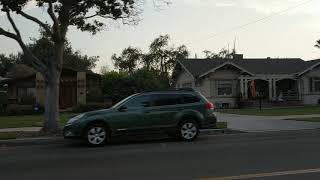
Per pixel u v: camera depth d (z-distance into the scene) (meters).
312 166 11.02
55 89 20.28
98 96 44.84
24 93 46.03
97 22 21.86
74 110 40.06
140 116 17.12
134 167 11.38
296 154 13.08
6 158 13.55
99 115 16.75
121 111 17.03
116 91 44.75
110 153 14.33
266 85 51.66
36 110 40.19
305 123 24.77
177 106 17.62
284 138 17.72
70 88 45.22
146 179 9.80
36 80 43.22
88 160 12.81
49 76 20.25
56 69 20.34
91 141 16.59
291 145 15.23
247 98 48.28
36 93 43.19
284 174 10.06
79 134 16.58
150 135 18.72
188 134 17.64
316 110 37.22
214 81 48.28
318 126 23.22
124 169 11.11
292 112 34.97
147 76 46.59
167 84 59.22
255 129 22.27
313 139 17.14
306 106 45.69
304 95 49.97
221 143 16.42
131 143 17.41
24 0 18.81
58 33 20.14
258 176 9.89
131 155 13.67
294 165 11.20
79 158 13.28
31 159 13.26
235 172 10.40
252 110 40.50
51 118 20.17
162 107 17.45
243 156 12.87
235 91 48.72
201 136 19.59
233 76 48.72
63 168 11.45
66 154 14.37
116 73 48.25
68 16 20.38
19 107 40.03
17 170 11.27
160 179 9.77
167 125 17.44
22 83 46.12
